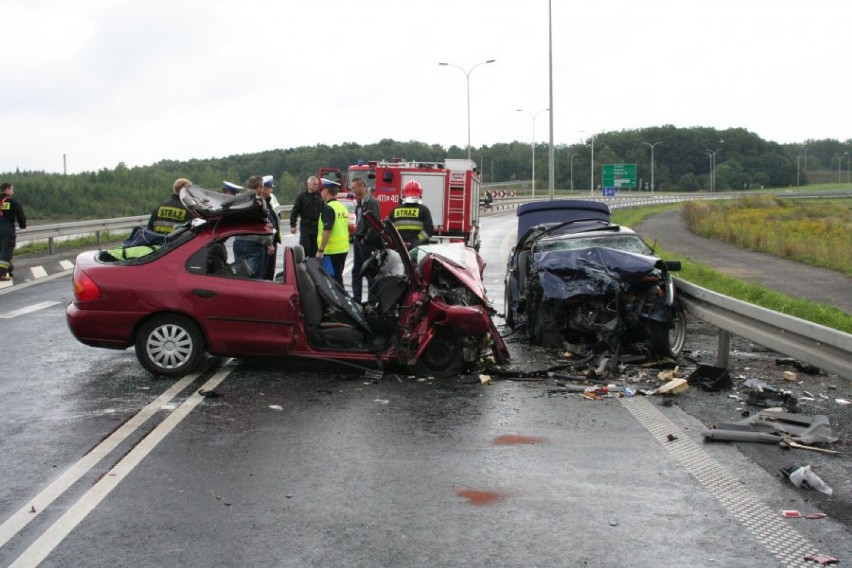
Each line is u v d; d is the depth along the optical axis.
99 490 5.08
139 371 8.41
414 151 126.56
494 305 13.84
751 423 6.53
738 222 38.72
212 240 8.13
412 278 8.34
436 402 7.39
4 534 4.42
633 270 9.01
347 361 8.30
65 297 13.99
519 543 4.38
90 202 60.28
